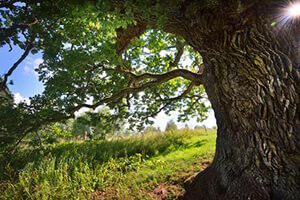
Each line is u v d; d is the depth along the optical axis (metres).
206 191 3.59
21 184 5.06
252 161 2.77
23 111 4.15
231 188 3.01
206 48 2.58
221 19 2.12
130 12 2.10
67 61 3.42
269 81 2.36
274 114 2.46
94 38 3.73
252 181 2.76
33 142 4.93
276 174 2.58
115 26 2.36
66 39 3.52
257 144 2.68
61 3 2.28
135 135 11.35
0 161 5.90
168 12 2.24
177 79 7.09
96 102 5.11
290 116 2.39
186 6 2.15
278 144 2.51
